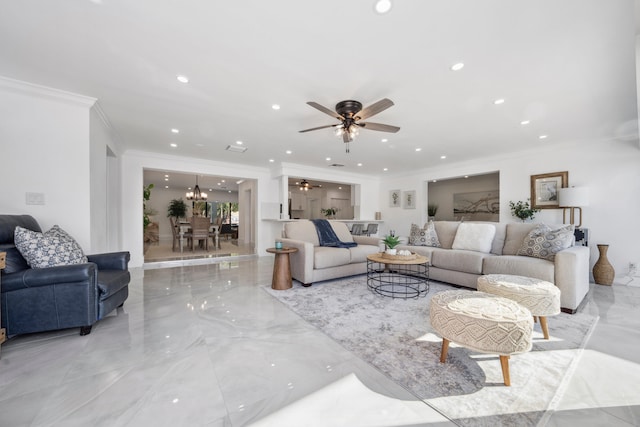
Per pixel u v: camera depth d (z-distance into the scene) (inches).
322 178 274.2
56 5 62.6
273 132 155.3
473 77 94.7
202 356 69.2
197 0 61.2
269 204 265.9
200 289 133.8
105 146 138.0
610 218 154.7
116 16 66.2
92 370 62.6
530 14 65.1
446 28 70.4
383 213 314.3
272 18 66.9
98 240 127.6
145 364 65.3
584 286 109.9
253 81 97.7
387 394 54.6
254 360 67.4
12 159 98.0
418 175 275.0
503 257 121.0
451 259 136.3
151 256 238.2
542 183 181.8
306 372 62.3
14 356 68.7
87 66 88.4
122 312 101.2
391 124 140.5
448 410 50.0
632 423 46.5
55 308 78.2
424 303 111.7
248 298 118.9
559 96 108.6
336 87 102.1
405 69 89.9
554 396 53.6
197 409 50.2
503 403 51.8
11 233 81.7
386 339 79.3
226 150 197.6
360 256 158.6
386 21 67.9
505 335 56.0
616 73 91.3
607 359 67.2
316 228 173.2
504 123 138.5
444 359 66.7
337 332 83.9
